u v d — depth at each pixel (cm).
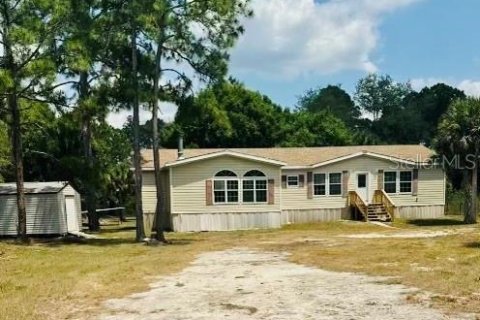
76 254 1953
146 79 2456
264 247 2078
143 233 2538
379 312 859
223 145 5403
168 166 3094
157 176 2503
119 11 2345
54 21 2294
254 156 3153
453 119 3272
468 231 2547
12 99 2344
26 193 2656
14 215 2642
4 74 2122
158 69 2455
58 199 2673
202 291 1109
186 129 5328
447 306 880
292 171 3362
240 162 3164
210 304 973
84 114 2472
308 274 1294
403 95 11338
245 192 3169
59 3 2253
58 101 2444
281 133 5691
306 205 3375
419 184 3475
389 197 3447
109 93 2412
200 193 3136
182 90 2553
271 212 3180
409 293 998
